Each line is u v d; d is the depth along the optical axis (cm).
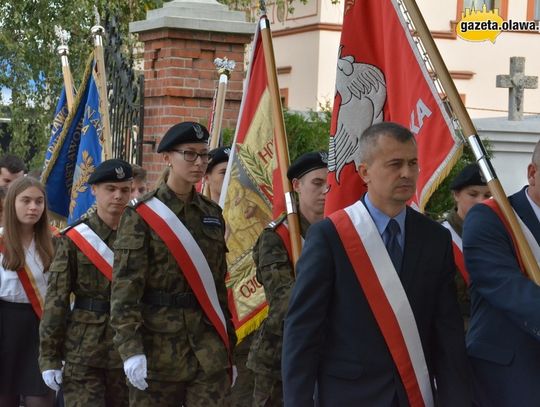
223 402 674
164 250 664
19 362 846
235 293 779
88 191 1072
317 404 513
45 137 1952
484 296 525
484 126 1552
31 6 1852
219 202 796
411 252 509
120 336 643
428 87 624
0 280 843
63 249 760
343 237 505
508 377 536
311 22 2606
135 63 1627
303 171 682
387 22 640
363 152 508
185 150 668
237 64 1241
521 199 548
